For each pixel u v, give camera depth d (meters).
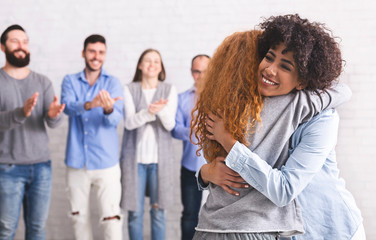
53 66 3.36
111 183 2.89
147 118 2.89
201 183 1.42
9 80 2.82
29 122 2.79
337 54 1.19
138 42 3.32
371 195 3.15
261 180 1.18
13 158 2.71
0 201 2.70
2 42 2.83
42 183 2.82
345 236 1.30
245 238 1.23
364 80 3.15
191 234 2.99
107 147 2.88
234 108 1.24
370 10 3.16
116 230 2.89
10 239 2.74
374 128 3.14
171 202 3.00
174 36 3.30
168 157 3.01
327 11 3.19
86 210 2.92
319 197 1.31
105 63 3.34
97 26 3.34
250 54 1.26
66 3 3.35
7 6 3.37
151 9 3.32
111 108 2.79
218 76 1.32
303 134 1.24
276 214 1.24
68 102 2.87
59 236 3.36
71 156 2.87
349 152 3.16
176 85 3.30
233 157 1.20
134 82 3.12
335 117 1.26
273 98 1.24
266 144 1.23
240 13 3.27
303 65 1.14
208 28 3.28
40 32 3.36
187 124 3.07
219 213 1.28
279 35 1.17
